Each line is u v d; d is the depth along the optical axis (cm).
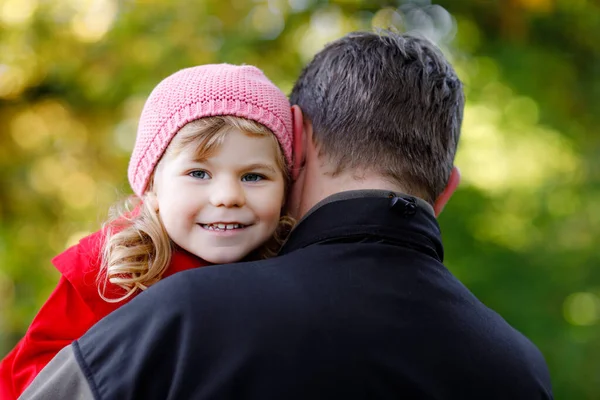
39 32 404
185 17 374
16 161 452
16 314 419
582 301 415
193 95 138
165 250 139
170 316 106
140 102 395
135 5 380
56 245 446
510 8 405
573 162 428
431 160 131
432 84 133
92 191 442
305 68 145
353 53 135
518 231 414
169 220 138
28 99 440
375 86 129
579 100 425
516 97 405
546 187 422
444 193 144
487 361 114
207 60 365
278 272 113
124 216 148
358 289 112
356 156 127
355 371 105
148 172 143
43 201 454
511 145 409
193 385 103
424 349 110
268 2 383
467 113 406
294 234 127
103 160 443
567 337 393
